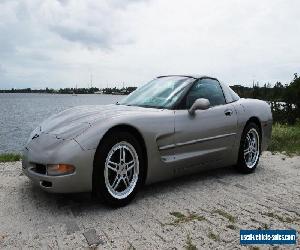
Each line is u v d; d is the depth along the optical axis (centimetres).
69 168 328
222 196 410
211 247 279
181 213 351
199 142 439
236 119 495
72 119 375
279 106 1599
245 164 519
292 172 547
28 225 315
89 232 301
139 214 345
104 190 344
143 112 391
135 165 373
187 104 436
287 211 366
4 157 627
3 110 10250
